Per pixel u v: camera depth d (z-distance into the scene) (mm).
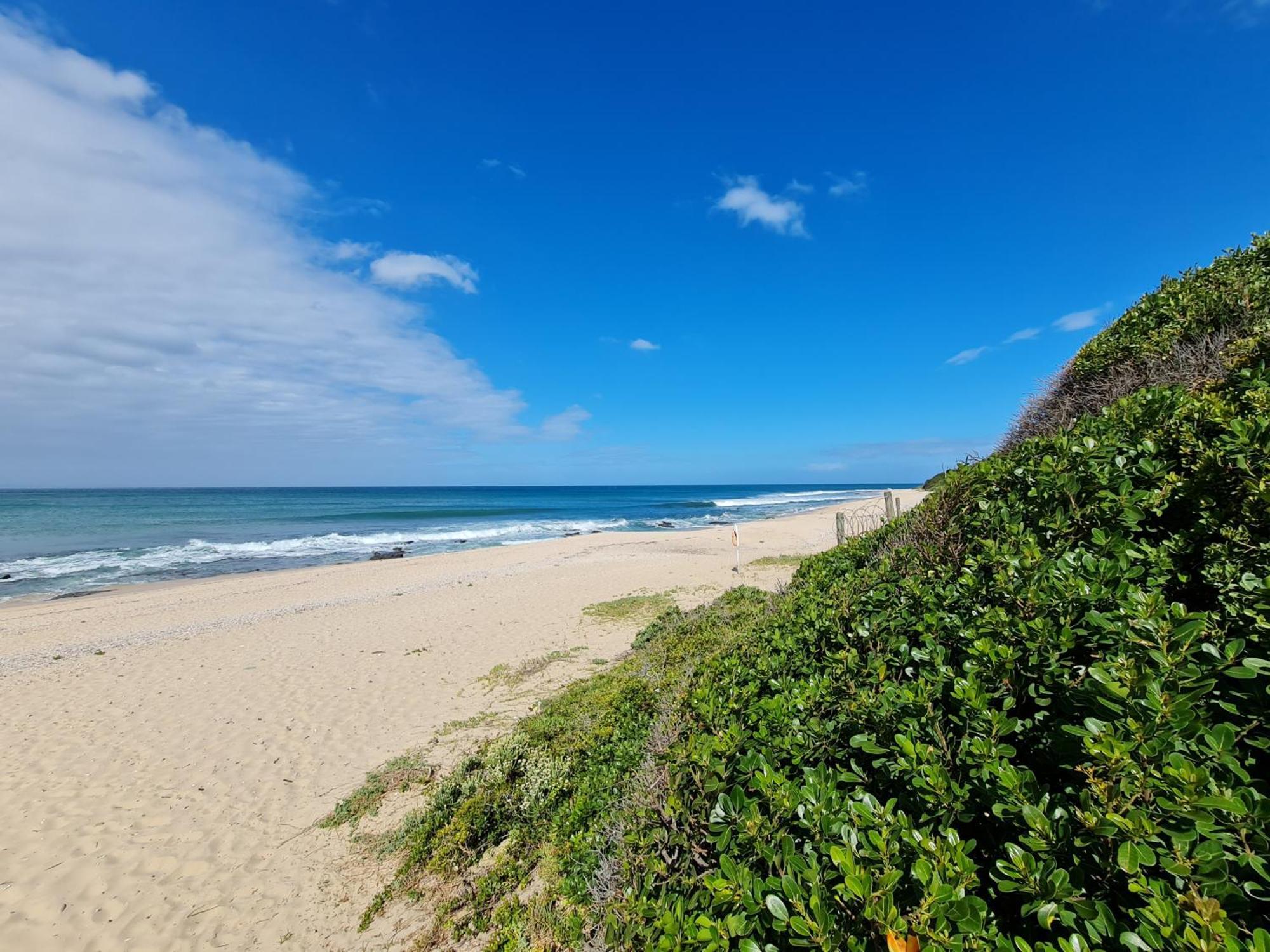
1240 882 1223
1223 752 1390
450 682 8531
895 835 1538
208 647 10742
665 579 15883
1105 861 1322
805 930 1355
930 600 2895
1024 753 1855
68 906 4234
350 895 4215
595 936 2576
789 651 3338
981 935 1270
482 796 4785
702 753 2305
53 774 6113
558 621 11805
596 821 3729
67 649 10812
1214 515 2275
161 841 4961
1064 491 2984
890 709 2125
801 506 57688
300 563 23234
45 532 34062
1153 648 1734
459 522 42000
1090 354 6062
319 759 6328
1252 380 3045
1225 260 5625
